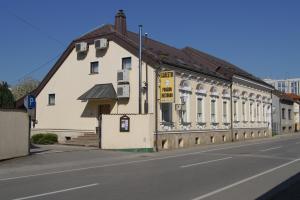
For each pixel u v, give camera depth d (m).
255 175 14.98
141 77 29.28
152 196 10.62
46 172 16.41
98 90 31.41
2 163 19.41
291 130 68.56
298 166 18.08
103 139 27.81
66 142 31.94
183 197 10.51
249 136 47.19
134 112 30.19
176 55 37.12
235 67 50.88
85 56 33.53
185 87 32.94
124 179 13.82
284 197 10.62
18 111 21.69
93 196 10.61
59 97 35.00
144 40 36.38
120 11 34.19
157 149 28.33
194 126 34.19
